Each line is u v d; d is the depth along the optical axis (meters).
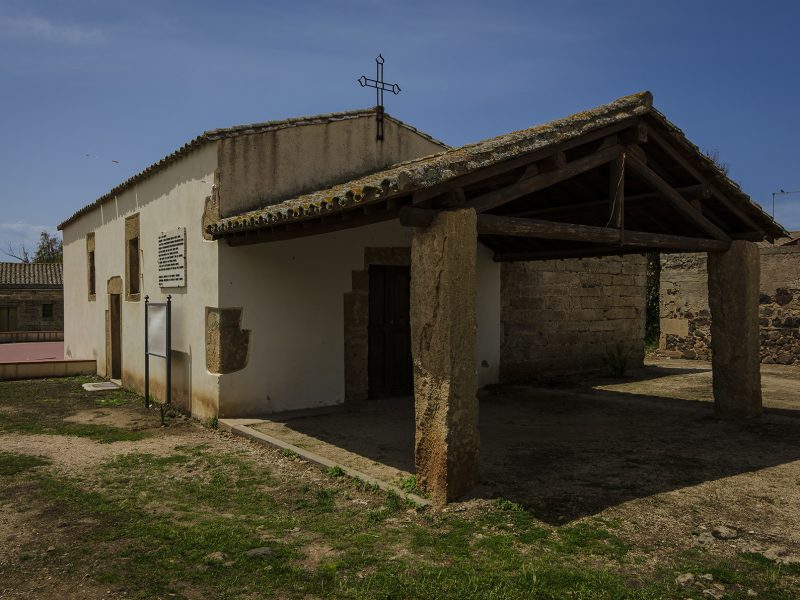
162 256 9.41
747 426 7.33
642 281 13.55
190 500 5.00
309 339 8.48
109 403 9.72
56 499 5.01
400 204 4.68
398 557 3.79
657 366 13.91
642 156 6.28
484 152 4.74
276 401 8.19
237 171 7.91
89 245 13.91
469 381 4.75
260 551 3.86
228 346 7.80
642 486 5.10
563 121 5.40
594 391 10.28
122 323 11.40
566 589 3.33
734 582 3.42
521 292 11.28
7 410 9.19
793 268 13.66
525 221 5.29
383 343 9.48
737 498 4.82
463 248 4.68
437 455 4.69
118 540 4.12
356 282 8.93
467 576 3.50
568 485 5.11
